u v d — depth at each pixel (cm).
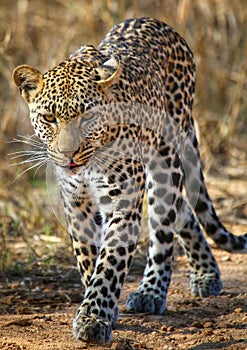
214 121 1667
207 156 1571
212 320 926
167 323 919
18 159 1491
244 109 1719
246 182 1522
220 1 1730
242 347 812
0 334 871
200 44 1659
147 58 982
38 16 1750
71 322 917
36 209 1325
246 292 1043
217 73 1714
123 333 877
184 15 1549
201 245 1048
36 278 1121
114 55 909
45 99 845
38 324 908
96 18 1680
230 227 1348
